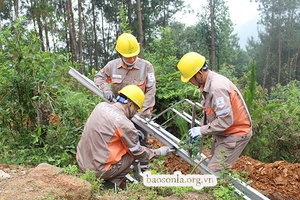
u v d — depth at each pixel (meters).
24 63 5.52
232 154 4.12
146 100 5.21
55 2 27.98
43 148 5.05
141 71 5.26
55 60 6.01
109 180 4.09
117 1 37.56
